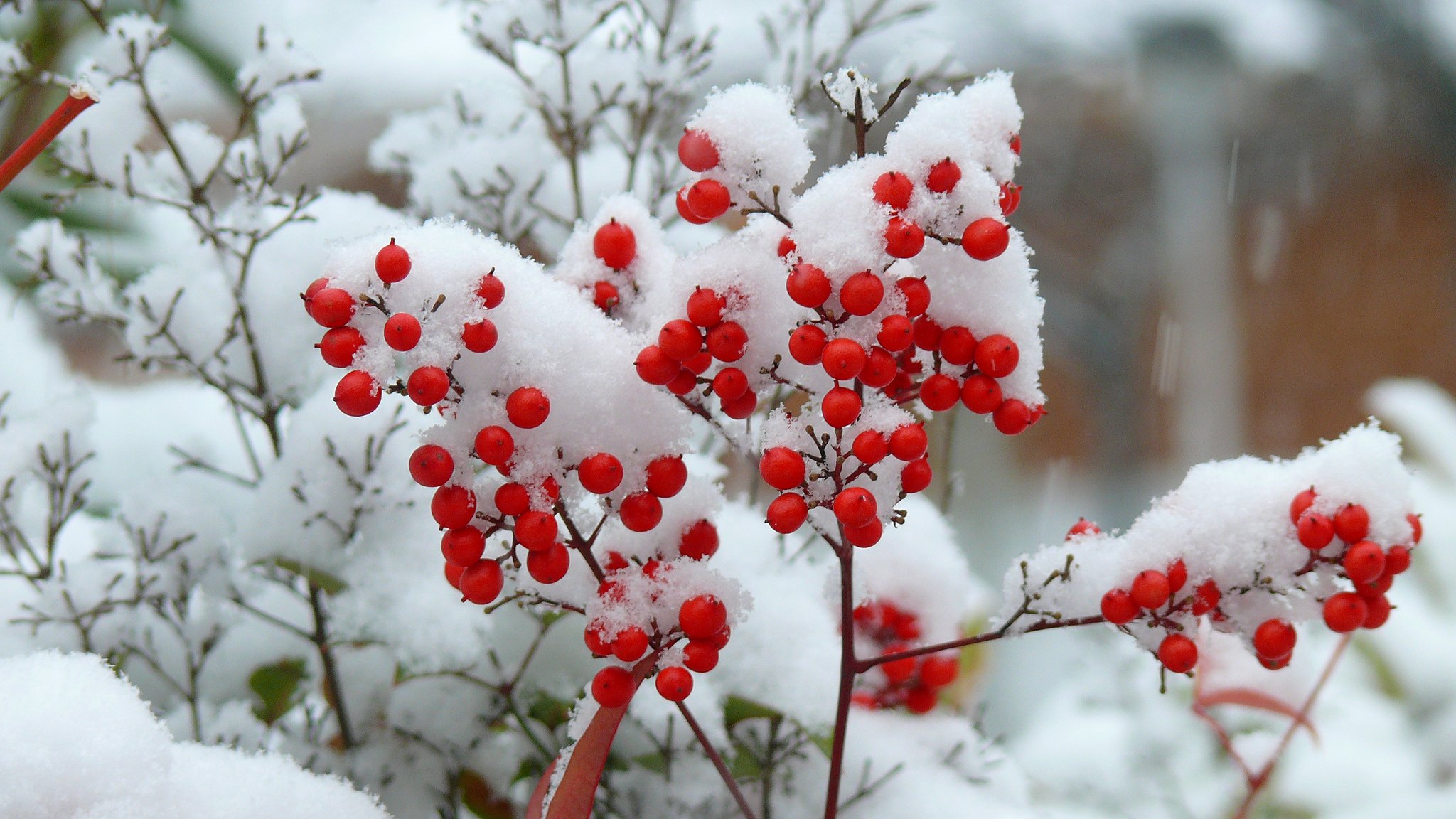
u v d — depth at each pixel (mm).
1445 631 1154
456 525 633
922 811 743
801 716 725
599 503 664
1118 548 664
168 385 1068
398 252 621
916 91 805
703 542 676
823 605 770
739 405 654
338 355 623
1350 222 2576
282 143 745
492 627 737
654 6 801
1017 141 656
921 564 781
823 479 641
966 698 920
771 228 655
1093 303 2484
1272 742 860
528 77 793
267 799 642
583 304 651
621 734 732
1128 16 2430
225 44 1052
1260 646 657
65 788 621
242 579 763
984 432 2271
